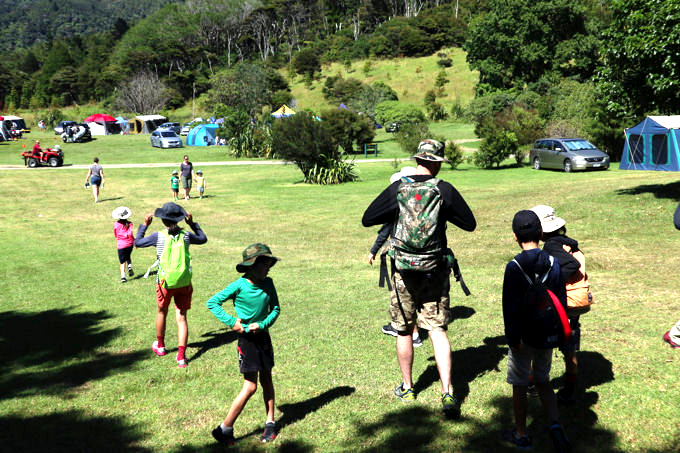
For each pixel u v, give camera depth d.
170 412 4.68
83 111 128.25
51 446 4.13
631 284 7.83
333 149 28.53
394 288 4.29
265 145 44.34
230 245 13.79
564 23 69.69
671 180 17.47
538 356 3.55
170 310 8.33
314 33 169.25
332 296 8.43
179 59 149.88
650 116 25.94
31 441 4.22
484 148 31.89
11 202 23.09
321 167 27.89
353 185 26.50
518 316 3.48
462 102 100.12
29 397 5.13
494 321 6.46
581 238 11.72
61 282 10.55
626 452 3.51
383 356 5.62
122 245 10.48
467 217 4.10
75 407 4.86
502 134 31.88
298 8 167.75
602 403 4.14
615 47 14.78
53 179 31.20
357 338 6.24
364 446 3.86
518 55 70.25
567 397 4.16
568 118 39.47
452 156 31.34
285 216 18.11
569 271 3.86
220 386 5.21
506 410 4.20
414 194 4.02
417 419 4.18
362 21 164.38
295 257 12.05
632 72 15.26
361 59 139.25
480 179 25.34
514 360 3.62
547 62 71.06
